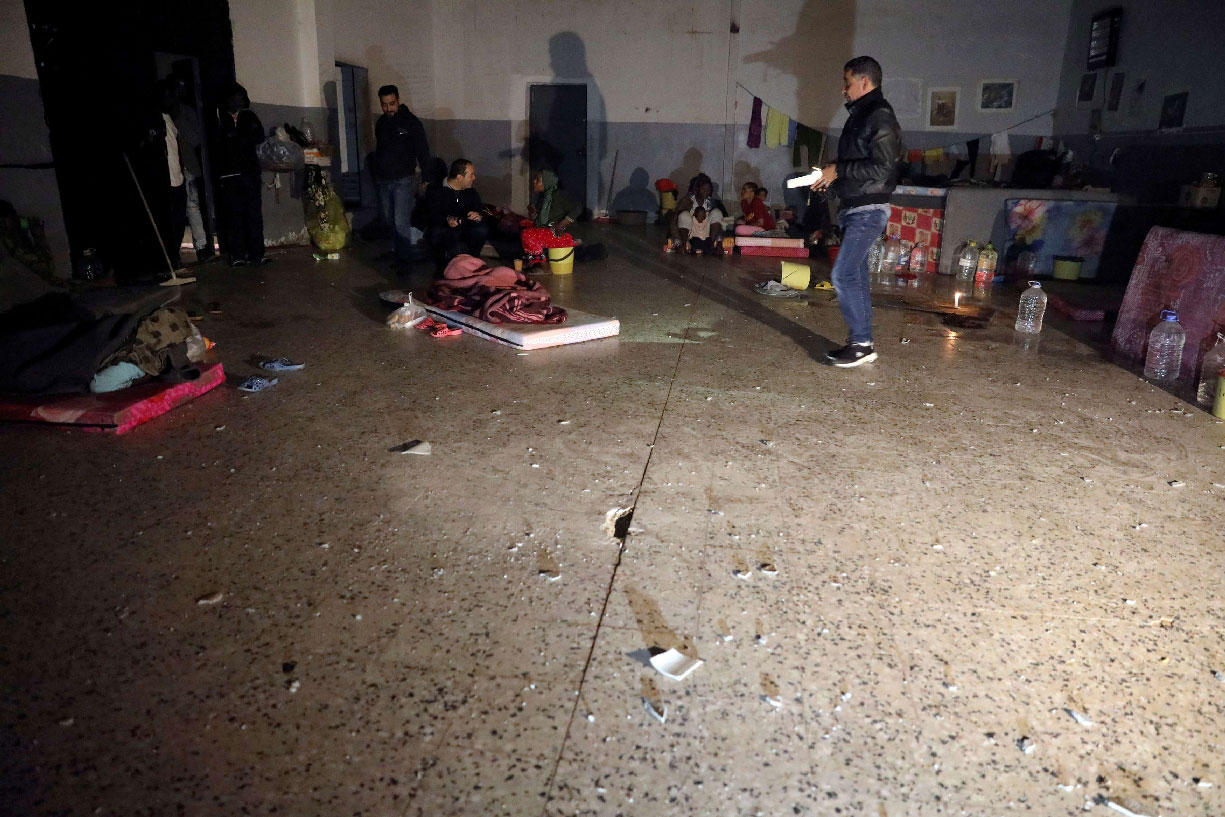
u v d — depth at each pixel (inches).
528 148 488.1
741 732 74.3
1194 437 149.9
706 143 472.4
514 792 66.7
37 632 85.6
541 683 79.8
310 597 93.0
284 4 339.0
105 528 107.3
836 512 117.4
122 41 258.2
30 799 64.4
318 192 334.6
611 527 112.0
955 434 148.7
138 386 152.9
